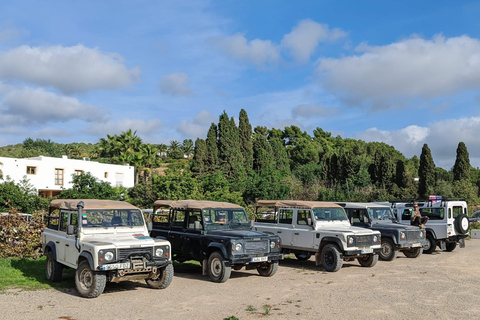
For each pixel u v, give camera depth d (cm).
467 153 4631
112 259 865
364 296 917
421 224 1627
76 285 904
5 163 4028
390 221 1627
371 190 3975
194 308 809
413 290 981
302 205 1364
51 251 1044
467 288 1005
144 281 1071
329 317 749
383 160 4822
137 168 5806
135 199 3112
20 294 912
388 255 1495
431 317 750
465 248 1931
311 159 7744
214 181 3212
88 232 939
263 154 5353
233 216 1205
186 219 1202
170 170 3083
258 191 3316
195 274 1207
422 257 1616
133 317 745
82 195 2848
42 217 1430
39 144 8606
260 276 1173
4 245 1337
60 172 4462
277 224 1435
